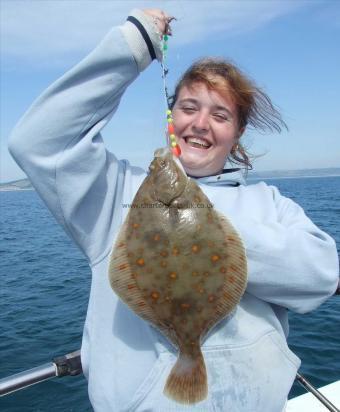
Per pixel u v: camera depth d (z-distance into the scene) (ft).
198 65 2.66
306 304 2.20
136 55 2.18
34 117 2.18
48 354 6.88
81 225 2.30
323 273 2.15
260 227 2.17
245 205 2.46
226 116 2.58
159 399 2.06
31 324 8.33
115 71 2.19
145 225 2.07
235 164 2.97
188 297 2.01
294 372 2.28
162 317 2.04
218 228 2.07
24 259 16.42
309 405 3.36
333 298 8.47
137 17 2.20
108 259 2.24
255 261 2.10
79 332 7.76
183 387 1.94
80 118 2.18
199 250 2.02
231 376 2.11
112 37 2.15
